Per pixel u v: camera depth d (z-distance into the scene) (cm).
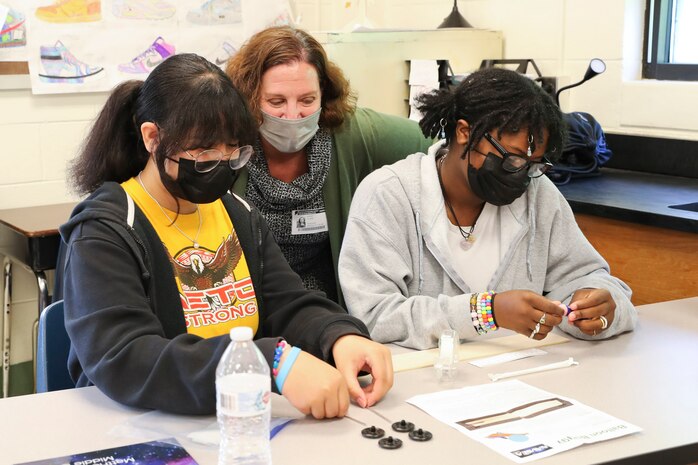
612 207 242
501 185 172
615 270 251
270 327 157
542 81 306
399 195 184
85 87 309
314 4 375
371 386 134
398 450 113
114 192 147
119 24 311
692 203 245
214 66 146
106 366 128
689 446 116
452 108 178
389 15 377
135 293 137
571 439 116
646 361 151
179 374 124
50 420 125
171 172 142
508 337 166
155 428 122
